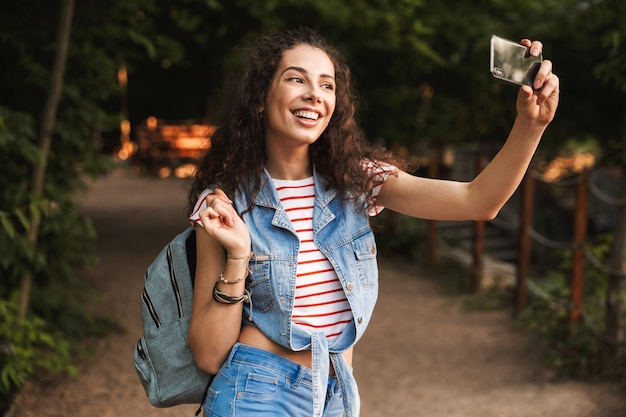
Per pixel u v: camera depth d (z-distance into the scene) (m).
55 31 4.88
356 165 2.04
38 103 4.92
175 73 14.59
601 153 9.39
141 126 20.38
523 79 1.75
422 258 9.22
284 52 1.98
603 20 7.23
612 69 4.80
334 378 2.04
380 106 9.35
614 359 4.70
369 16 7.90
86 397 4.40
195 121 20.80
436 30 8.75
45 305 5.06
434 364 5.34
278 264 1.93
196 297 1.97
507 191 1.90
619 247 4.69
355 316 1.97
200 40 8.73
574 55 8.46
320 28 8.30
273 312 1.94
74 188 5.25
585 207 5.25
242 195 2.00
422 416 4.32
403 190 2.05
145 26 7.68
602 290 5.70
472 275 7.48
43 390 4.45
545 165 12.06
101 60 5.13
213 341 1.94
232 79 2.10
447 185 1.99
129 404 4.32
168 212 12.73
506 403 4.46
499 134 11.47
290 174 2.05
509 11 8.88
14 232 4.25
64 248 5.26
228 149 2.03
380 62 9.12
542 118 1.80
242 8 8.17
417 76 9.75
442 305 7.15
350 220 2.03
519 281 6.32
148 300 2.07
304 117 1.96
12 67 4.87
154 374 2.08
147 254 9.18
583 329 5.09
